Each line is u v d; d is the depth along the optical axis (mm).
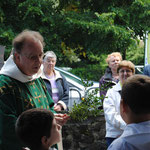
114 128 3199
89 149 4027
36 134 1766
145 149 1533
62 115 2516
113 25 10148
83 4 11859
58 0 11742
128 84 1624
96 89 3602
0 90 2207
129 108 1605
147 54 6719
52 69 4277
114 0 10945
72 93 5656
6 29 10375
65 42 11742
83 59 14133
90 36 10891
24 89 2354
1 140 2133
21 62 2301
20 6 10234
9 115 2162
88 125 4027
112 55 4469
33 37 2305
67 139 3990
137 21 10711
